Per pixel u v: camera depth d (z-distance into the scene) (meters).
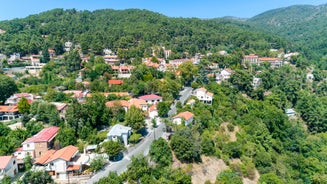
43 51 161.50
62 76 134.25
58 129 74.81
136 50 169.88
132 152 68.88
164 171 60.59
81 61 146.50
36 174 53.69
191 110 91.31
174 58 176.88
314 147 99.00
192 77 131.50
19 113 89.06
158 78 128.50
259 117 101.94
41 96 103.38
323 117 116.38
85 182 56.75
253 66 165.75
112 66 143.75
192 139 70.75
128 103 93.44
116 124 77.62
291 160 87.12
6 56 163.38
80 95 101.88
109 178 53.25
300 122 118.19
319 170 84.38
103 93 107.12
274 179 70.12
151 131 80.62
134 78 116.38
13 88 104.50
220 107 99.38
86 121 76.75
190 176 60.50
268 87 138.75
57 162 58.56
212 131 83.50
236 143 79.62
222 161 73.88
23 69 146.62
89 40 187.50
